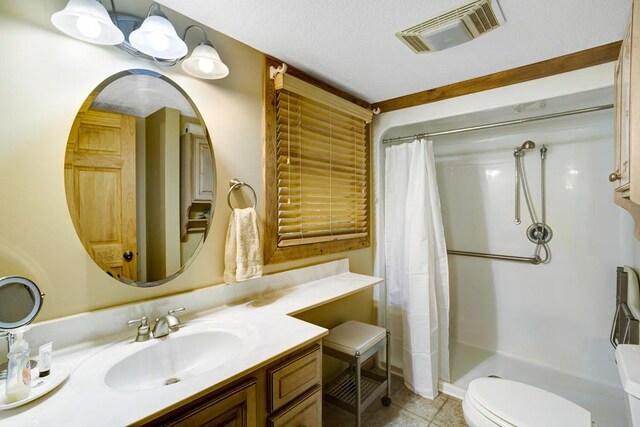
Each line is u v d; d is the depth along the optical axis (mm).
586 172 2271
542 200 2445
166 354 1119
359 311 2402
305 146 1918
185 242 1342
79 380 868
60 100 1008
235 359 994
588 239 2277
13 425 688
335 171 2146
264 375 1037
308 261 1991
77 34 1002
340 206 2207
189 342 1181
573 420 1190
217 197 1459
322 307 2064
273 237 1728
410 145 2350
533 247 2498
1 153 910
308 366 1190
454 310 2908
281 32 1457
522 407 1274
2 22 904
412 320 2168
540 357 2477
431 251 2195
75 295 1047
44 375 858
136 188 1189
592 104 1926
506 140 2588
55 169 1001
